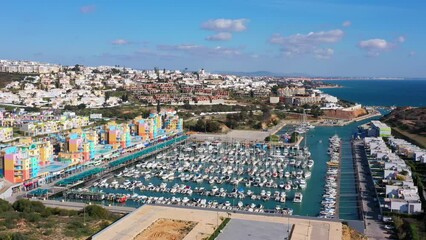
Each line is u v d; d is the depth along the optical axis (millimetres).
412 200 176375
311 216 178625
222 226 152875
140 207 176000
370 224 163500
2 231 142125
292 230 150500
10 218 155875
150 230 148375
